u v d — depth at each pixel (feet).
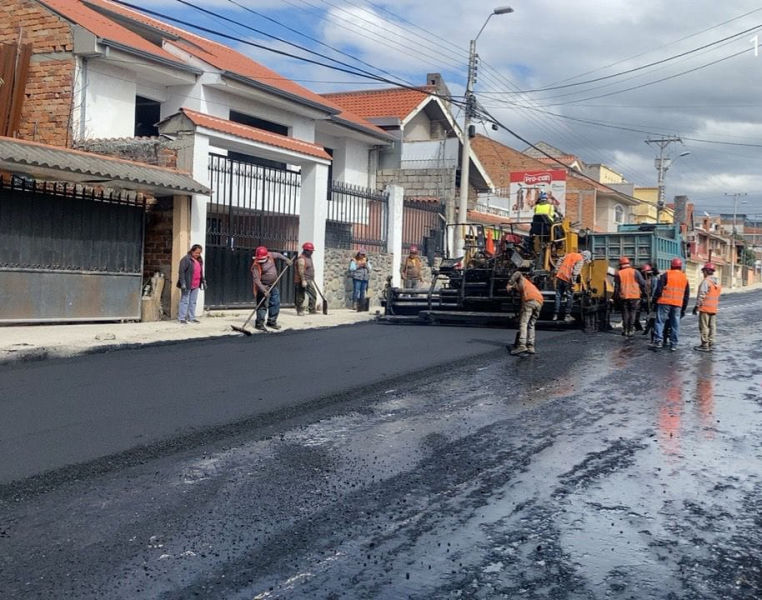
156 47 63.98
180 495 18.72
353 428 25.16
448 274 57.72
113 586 14.06
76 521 17.03
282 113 75.56
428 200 87.40
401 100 103.60
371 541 16.16
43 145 43.78
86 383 30.35
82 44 55.47
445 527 16.96
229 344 41.63
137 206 48.83
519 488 19.56
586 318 52.60
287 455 22.08
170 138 51.44
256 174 57.98
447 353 40.75
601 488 19.69
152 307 49.65
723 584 14.48
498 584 14.29
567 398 30.45
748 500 19.06
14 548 15.62
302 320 53.98
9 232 41.96
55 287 44.19
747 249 251.19
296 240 62.64
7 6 57.98
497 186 160.56
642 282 53.98
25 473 20.01
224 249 55.11
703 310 46.50
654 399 30.78
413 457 22.09
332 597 13.71
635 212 190.39
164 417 25.72
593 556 15.58
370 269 68.69
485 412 27.71
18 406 26.53
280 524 17.03
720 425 26.61
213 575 14.53
